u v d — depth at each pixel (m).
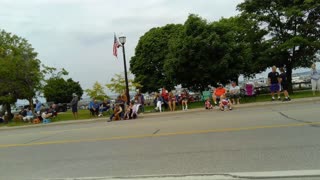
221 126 12.37
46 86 37.25
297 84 34.81
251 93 25.23
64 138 13.69
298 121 11.75
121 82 32.66
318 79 21.55
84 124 21.08
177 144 9.69
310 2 30.45
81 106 51.34
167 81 47.34
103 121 22.27
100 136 13.10
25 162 9.30
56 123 23.33
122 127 15.62
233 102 22.16
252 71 36.19
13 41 37.31
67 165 8.41
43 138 14.35
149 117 21.27
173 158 8.02
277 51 32.09
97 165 8.10
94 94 31.72
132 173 7.05
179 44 28.75
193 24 28.95
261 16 33.06
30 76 34.69
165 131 12.56
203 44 27.97
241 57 29.77
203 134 10.94
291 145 8.26
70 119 26.17
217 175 6.37
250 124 12.13
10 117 37.09
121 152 9.38
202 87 31.91
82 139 12.77
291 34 33.31
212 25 29.39
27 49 36.59
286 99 20.17
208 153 8.20
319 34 32.53
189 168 7.02
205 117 16.41
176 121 15.81
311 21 32.31
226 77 29.98
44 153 10.47
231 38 30.08
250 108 19.27
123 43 24.55
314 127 10.28
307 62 34.94
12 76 32.81
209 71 28.92
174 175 6.59
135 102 23.38
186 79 30.34
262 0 33.44
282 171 6.30
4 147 12.57
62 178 7.17
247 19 35.16
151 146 9.78
